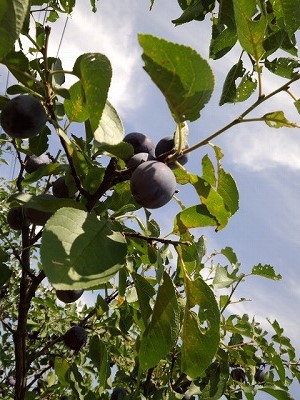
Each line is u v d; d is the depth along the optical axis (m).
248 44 0.29
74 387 0.47
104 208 0.36
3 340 0.86
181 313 0.37
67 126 0.33
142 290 0.32
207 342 0.29
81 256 0.23
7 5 0.20
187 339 0.30
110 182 0.31
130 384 0.63
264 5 0.28
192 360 0.29
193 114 0.24
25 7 0.20
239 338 0.61
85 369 0.64
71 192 0.34
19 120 0.28
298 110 0.28
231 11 0.38
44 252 0.22
